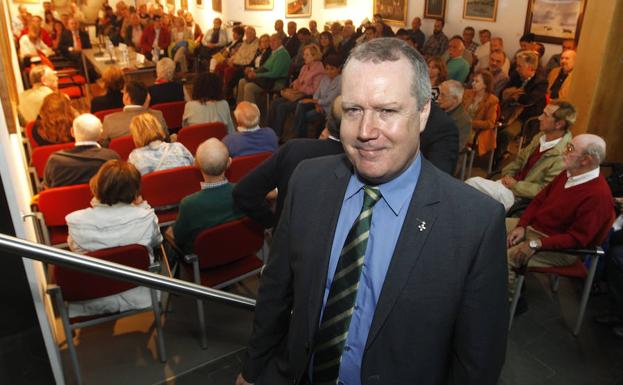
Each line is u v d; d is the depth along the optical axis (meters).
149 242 2.23
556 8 5.83
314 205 1.03
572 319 2.66
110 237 2.11
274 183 2.03
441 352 0.94
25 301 1.64
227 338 2.51
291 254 1.06
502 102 5.25
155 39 9.80
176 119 4.94
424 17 8.20
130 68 6.95
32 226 2.53
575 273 2.46
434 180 0.95
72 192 2.64
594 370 2.32
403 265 0.90
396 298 0.90
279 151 1.99
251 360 1.21
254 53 7.96
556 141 3.00
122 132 3.87
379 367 0.94
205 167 2.25
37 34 7.90
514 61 6.06
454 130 2.42
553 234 2.46
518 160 3.40
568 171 2.40
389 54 0.84
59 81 7.22
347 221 0.99
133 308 2.19
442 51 7.46
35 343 1.70
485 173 4.71
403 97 0.84
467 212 0.89
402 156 0.88
